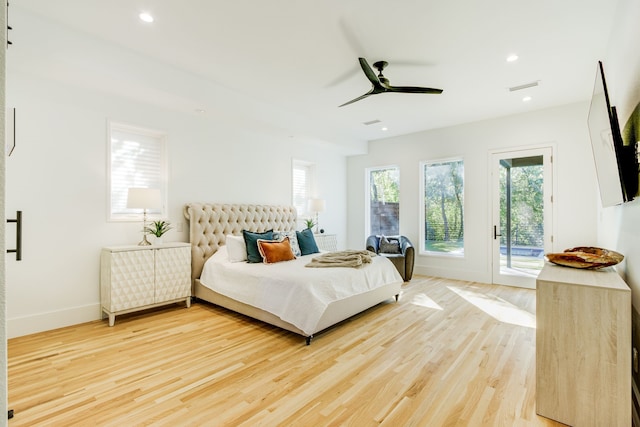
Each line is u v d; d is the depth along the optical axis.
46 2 2.29
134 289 3.30
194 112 3.95
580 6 2.29
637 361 1.79
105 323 3.24
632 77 1.88
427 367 2.33
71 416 1.76
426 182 5.88
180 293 3.70
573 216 4.33
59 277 3.12
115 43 2.85
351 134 6.07
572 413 1.70
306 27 2.57
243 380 2.15
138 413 1.79
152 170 3.89
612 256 2.14
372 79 2.96
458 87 3.77
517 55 3.01
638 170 1.72
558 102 4.31
